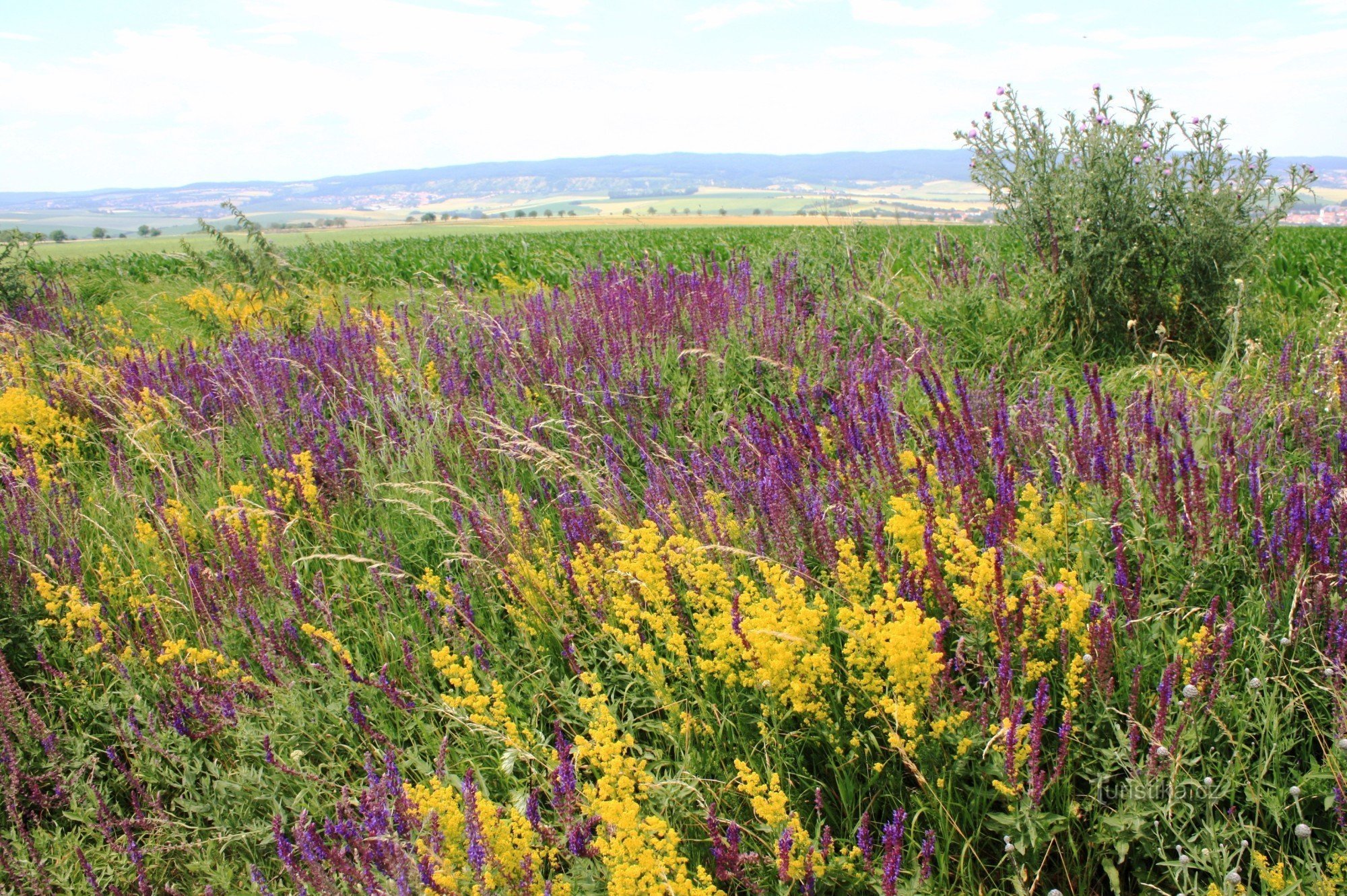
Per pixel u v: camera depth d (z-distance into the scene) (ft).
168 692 10.42
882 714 8.14
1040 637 8.91
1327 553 9.20
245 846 8.61
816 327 21.59
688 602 10.18
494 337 21.88
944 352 19.98
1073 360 21.83
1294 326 21.56
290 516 14.70
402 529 14.34
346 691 10.11
